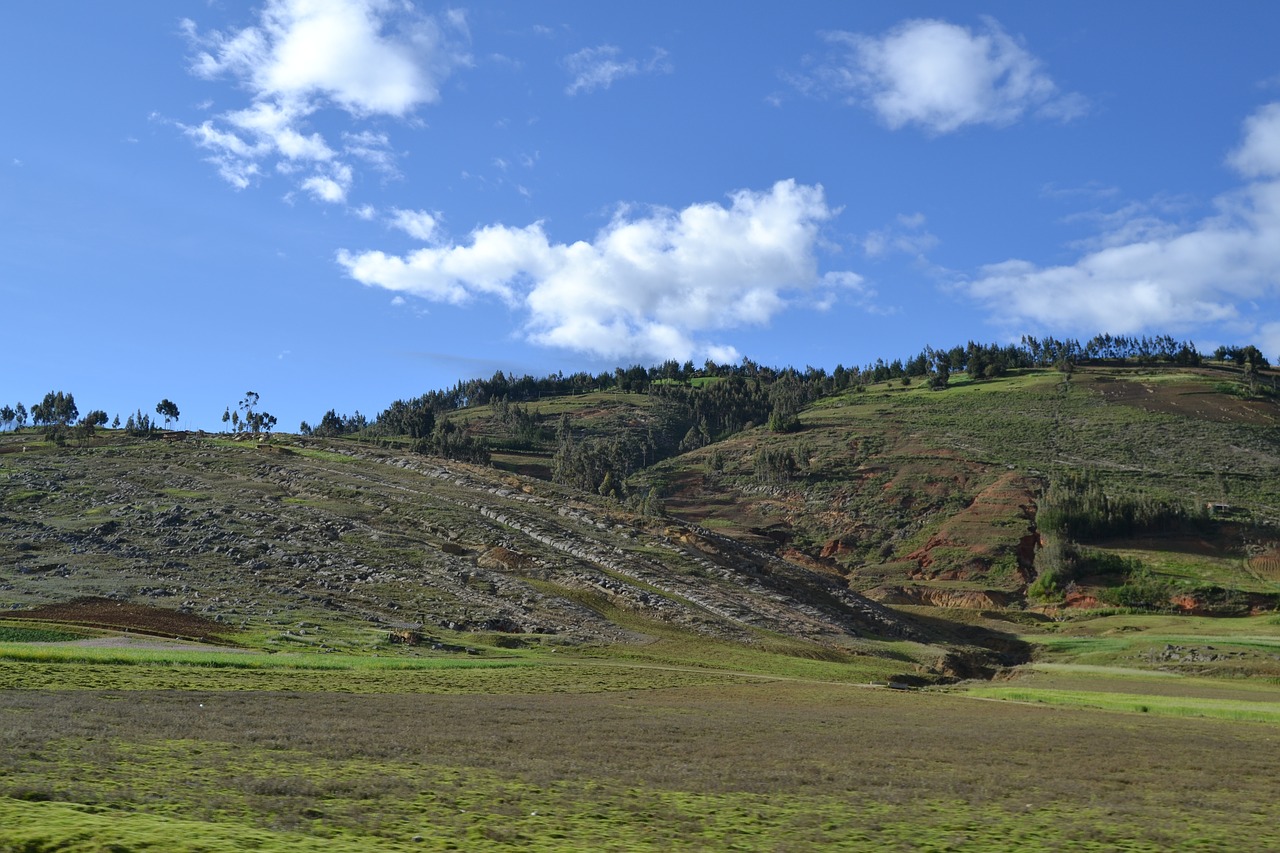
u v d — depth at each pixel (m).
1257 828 25.06
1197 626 114.31
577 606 95.62
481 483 149.88
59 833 16.64
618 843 20.52
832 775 31.14
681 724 44.09
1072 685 80.56
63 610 71.12
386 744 32.91
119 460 148.38
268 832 18.73
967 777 31.94
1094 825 24.56
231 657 57.56
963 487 187.25
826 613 110.69
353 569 98.56
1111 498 162.12
